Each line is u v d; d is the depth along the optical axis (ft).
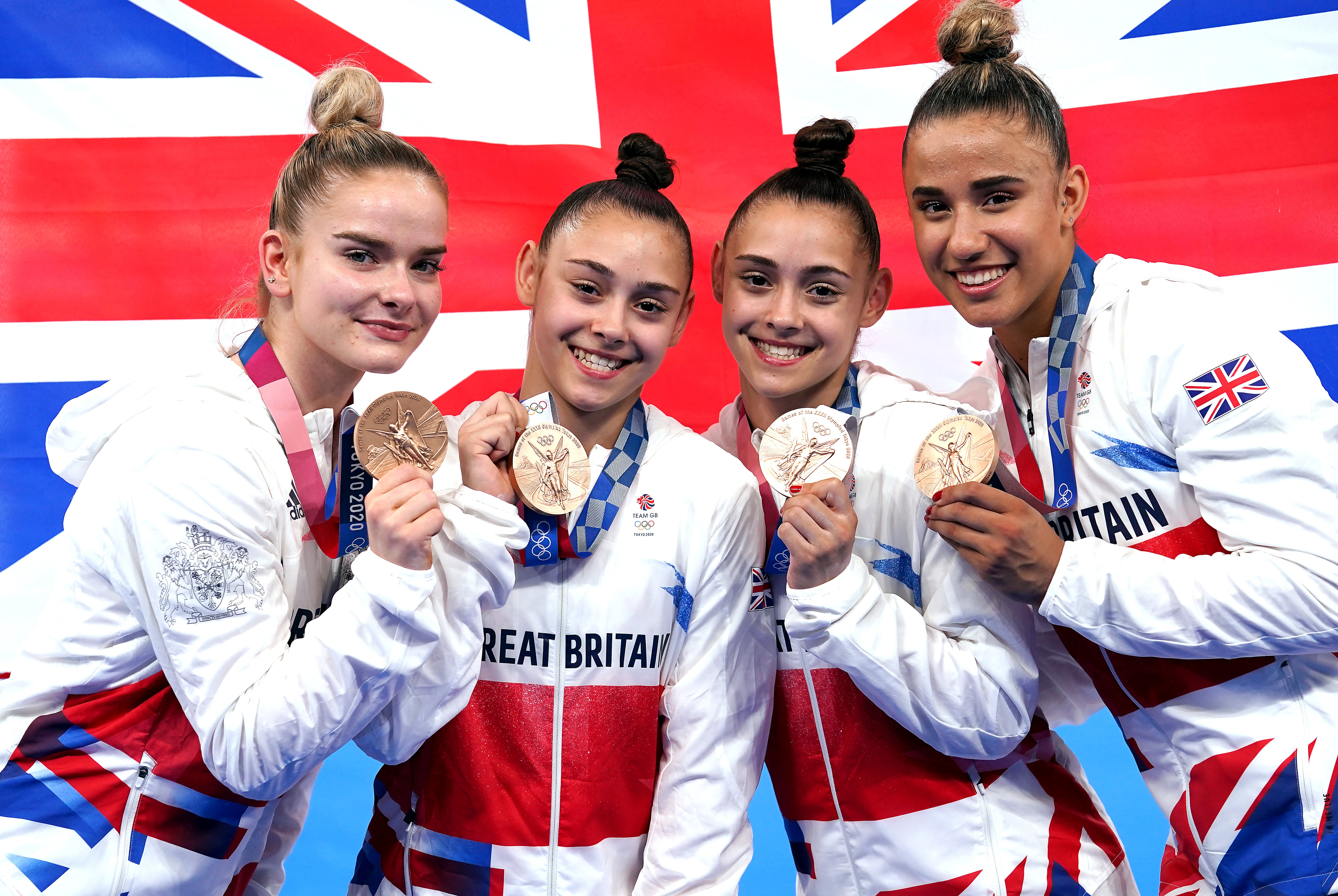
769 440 6.07
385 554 5.14
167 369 5.74
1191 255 9.89
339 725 5.20
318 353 5.90
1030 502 6.34
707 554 6.21
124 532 5.27
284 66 9.84
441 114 10.00
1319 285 9.76
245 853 6.00
